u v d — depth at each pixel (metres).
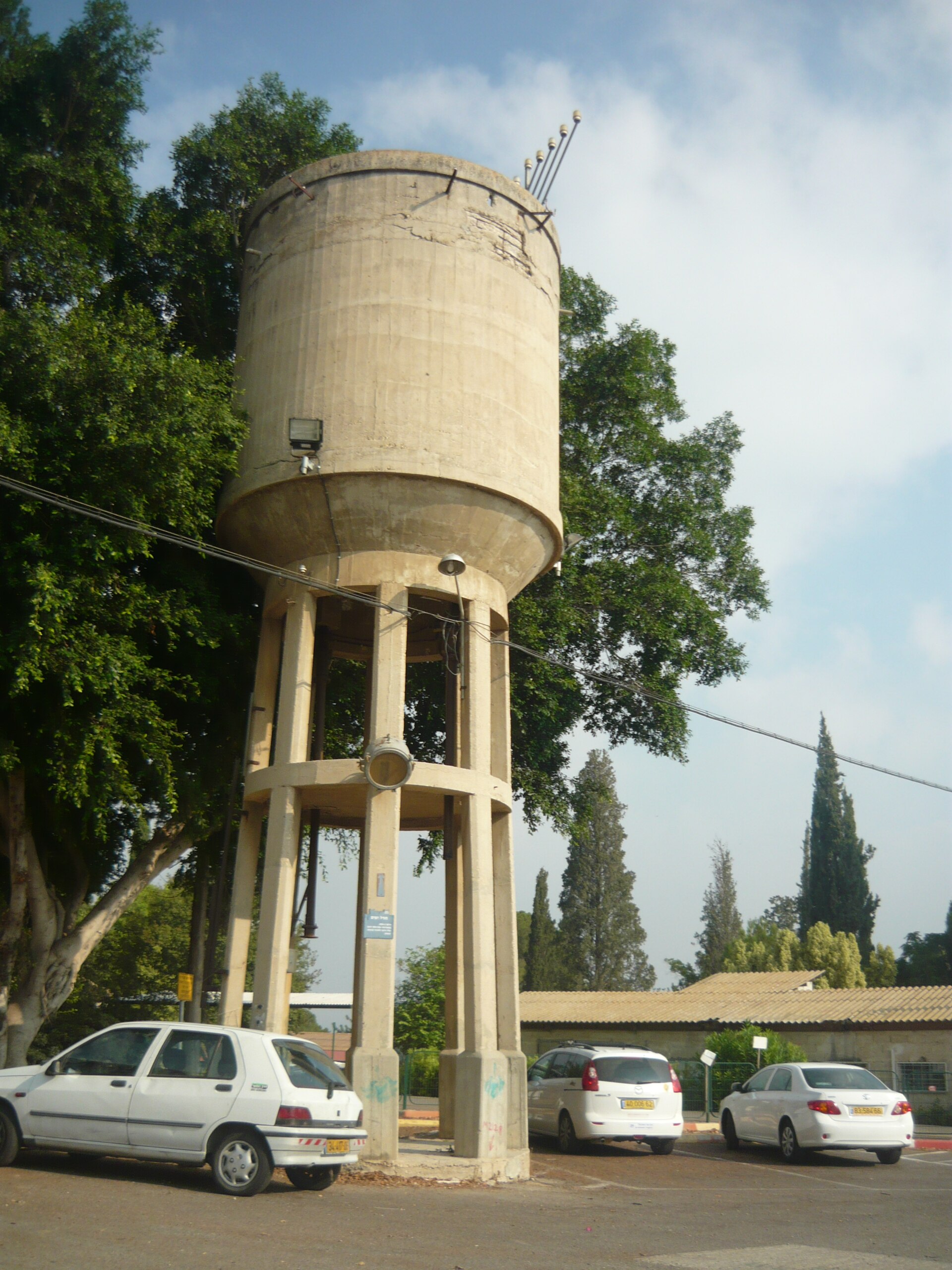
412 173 16.45
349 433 15.31
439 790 15.02
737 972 44.12
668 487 24.86
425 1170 13.30
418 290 15.90
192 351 18.17
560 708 21.81
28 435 13.80
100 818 14.63
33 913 17.23
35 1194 9.57
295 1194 10.95
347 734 21.83
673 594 22.45
